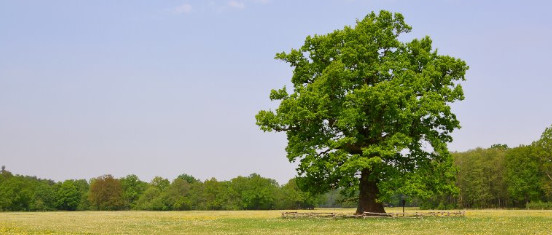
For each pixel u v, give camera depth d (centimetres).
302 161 4466
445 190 4559
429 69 4469
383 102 4056
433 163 4628
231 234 2927
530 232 2703
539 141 9750
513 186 10119
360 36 4441
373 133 4338
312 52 4784
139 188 16088
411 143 4444
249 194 13288
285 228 3369
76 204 15538
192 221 4534
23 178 16888
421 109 4138
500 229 2944
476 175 10931
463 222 3547
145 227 3719
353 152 4578
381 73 4341
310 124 4503
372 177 4378
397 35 4825
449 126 4684
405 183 4191
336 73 4262
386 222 3716
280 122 4500
